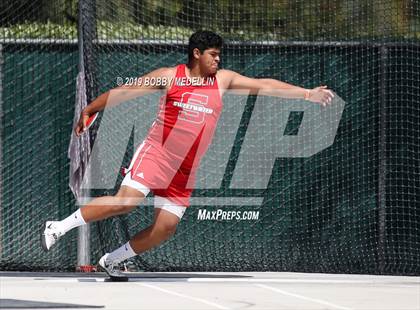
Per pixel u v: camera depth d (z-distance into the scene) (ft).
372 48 66.49
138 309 46.91
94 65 64.23
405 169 66.64
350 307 48.57
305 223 67.00
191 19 69.26
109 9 67.31
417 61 66.44
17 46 65.26
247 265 66.49
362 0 68.85
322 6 69.56
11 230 65.51
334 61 66.59
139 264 65.82
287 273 65.67
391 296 53.36
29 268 65.26
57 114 65.51
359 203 66.95
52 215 65.62
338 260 66.69
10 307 47.01
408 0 68.13
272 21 69.72
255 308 47.80
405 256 66.59
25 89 65.31
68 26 66.95
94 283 58.34
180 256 66.13
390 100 66.64
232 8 69.62
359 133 66.85
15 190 65.57
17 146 65.41
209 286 57.41
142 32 66.59
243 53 66.44
